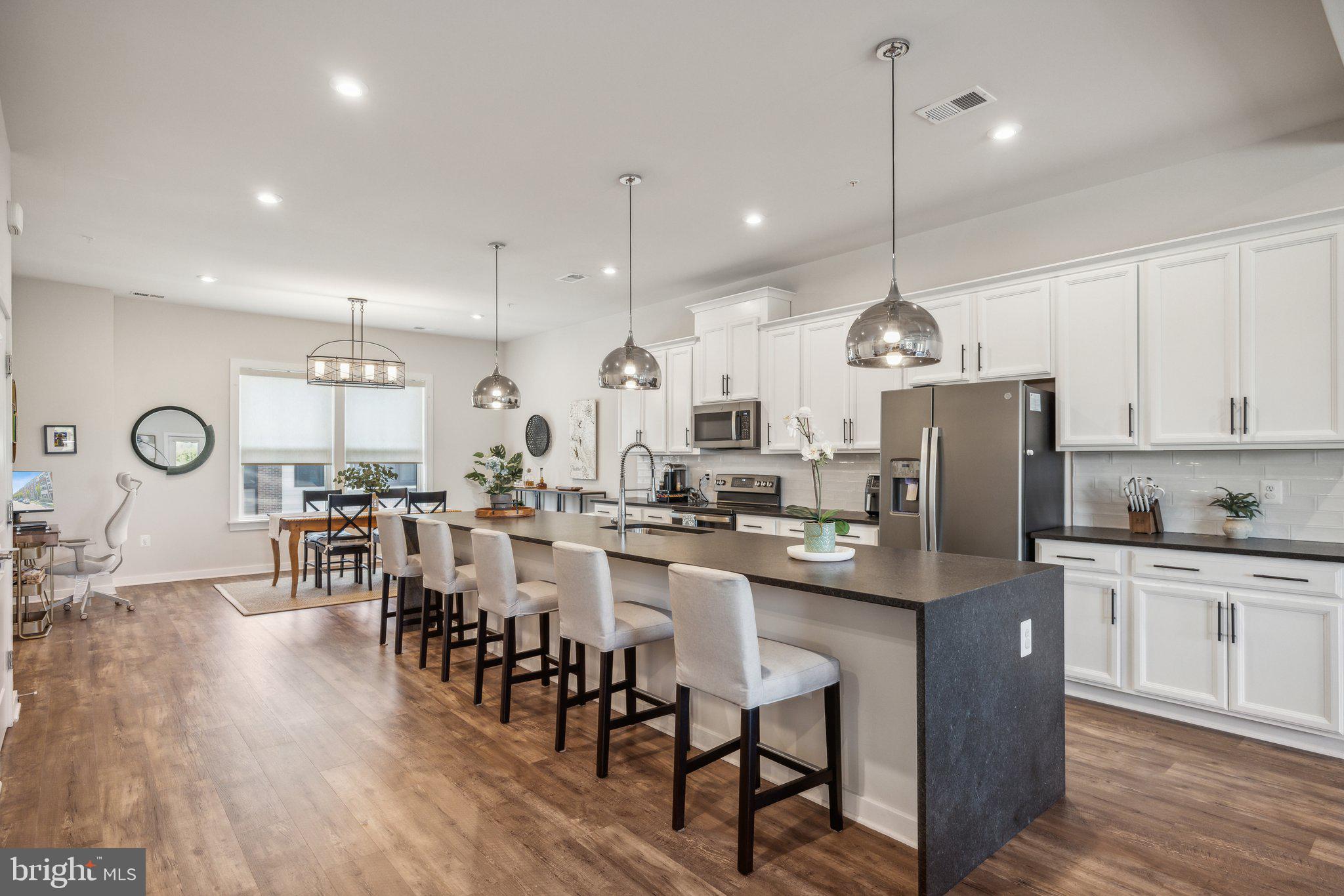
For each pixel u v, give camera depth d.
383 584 4.58
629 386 3.96
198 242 4.75
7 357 2.98
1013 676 2.25
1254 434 3.12
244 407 7.18
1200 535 3.46
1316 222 2.96
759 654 2.09
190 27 2.37
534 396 8.52
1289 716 2.86
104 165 3.47
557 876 2.04
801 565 2.57
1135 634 3.27
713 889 1.98
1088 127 3.15
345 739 3.04
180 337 6.79
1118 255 3.51
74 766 2.75
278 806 2.45
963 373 4.11
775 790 2.11
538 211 4.18
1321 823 2.31
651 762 2.82
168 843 2.21
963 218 4.36
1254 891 1.96
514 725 3.21
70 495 5.89
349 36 2.44
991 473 3.62
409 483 8.26
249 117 3.00
